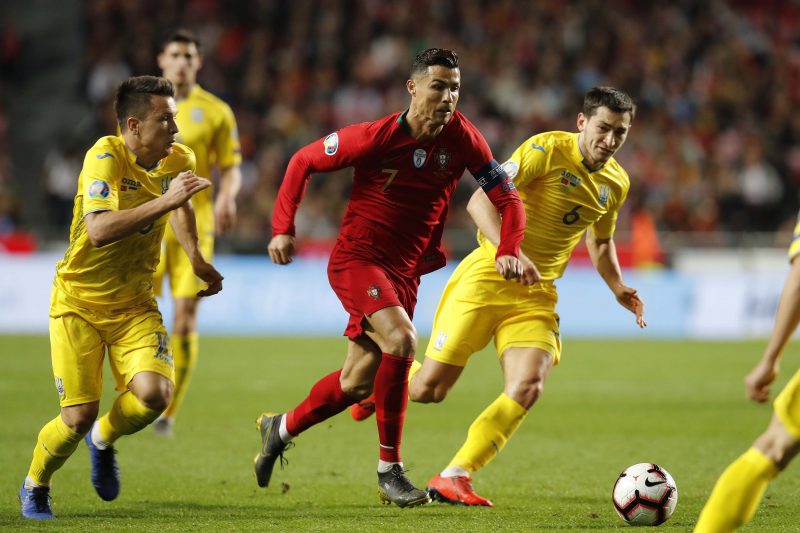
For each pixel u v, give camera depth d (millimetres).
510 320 20578
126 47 73062
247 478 22234
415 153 18641
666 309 61531
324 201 65438
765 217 72312
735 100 78500
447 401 35625
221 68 74562
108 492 18875
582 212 20844
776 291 62625
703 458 25094
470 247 61469
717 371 44156
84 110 78750
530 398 19641
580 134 20672
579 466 24000
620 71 78000
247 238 59750
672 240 63156
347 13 78750
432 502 19594
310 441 27391
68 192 65125
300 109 72875
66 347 17516
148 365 17422
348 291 19188
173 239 27875
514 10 80312
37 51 81750
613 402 35312
